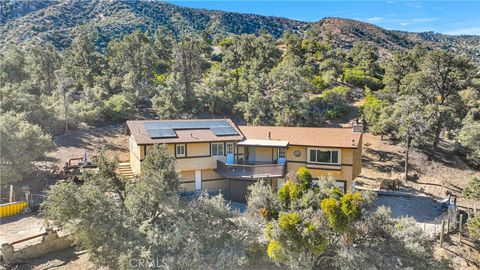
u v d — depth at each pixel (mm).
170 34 90562
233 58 69250
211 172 32781
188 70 55562
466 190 34031
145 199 20219
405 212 30297
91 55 61594
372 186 36594
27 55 62250
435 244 25266
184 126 33312
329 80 65188
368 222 19594
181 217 20047
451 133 55281
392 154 45156
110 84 56875
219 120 35812
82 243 18734
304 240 17859
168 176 21109
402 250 18859
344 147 30438
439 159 45375
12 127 31266
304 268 17906
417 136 42000
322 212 18797
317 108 55094
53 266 20453
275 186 31984
